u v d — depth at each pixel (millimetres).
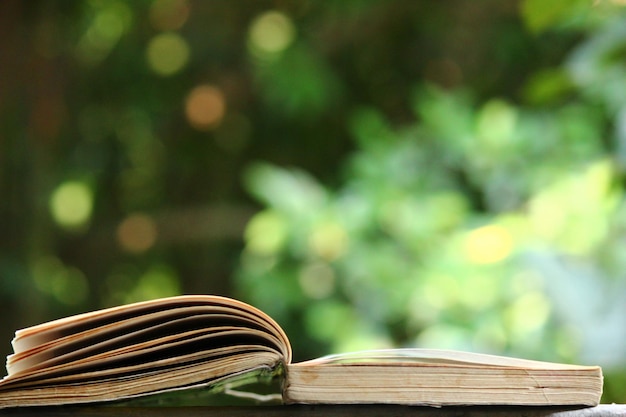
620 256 1869
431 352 1018
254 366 984
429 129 2852
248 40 4102
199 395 1011
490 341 2238
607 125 2455
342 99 4156
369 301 2686
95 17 4078
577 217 2082
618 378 1916
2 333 3152
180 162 4395
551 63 3799
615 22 1647
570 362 1969
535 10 1574
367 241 2730
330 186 4098
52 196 3842
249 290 3252
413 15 4031
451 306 2357
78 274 4223
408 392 990
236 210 4203
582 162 2443
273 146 4305
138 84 4270
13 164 3494
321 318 2799
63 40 3812
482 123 2680
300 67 3818
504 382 995
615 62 1589
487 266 2328
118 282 4277
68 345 979
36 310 3283
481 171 2621
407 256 2637
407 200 2693
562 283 1749
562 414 1000
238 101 4242
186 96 4266
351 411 996
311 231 2758
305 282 3061
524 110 3018
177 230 4207
